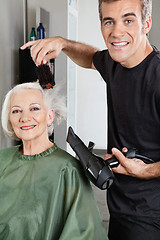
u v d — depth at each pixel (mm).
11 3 3160
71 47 1688
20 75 3162
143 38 1270
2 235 1342
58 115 1520
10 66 3207
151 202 1399
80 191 1303
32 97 1385
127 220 1462
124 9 1139
